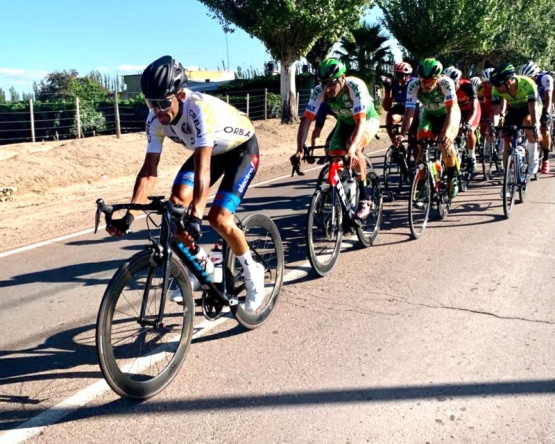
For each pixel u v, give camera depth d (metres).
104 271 5.00
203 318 3.79
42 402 2.83
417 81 6.10
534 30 28.45
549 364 3.08
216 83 28.34
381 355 3.22
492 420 2.59
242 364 3.18
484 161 8.72
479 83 9.23
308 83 25.16
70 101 17.59
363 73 23.47
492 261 4.84
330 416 2.66
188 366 3.17
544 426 2.54
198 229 2.84
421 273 4.58
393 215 6.67
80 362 3.27
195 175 2.96
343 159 4.57
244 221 3.59
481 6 22.28
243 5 17.83
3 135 15.98
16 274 4.99
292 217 6.81
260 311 3.68
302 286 4.36
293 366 3.13
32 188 9.41
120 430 2.59
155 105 2.96
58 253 5.61
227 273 3.46
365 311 3.85
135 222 6.90
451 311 3.81
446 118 5.82
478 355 3.19
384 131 18.31
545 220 6.18
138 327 3.11
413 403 2.74
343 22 17.86
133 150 12.48
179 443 2.49
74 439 2.52
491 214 6.54
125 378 2.72
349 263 4.89
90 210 7.72
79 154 11.34
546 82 8.65
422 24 22.91
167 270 2.91
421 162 5.64
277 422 2.62
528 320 3.64
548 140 8.95
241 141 3.44
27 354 3.39
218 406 2.77
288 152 14.27
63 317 3.98
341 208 4.78
